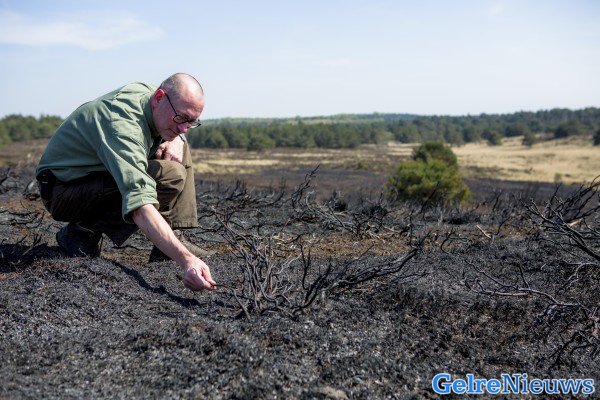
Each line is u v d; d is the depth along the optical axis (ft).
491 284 10.25
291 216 16.48
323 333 7.40
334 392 6.15
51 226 13.92
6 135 159.84
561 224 11.22
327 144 289.74
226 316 7.97
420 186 44.83
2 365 6.38
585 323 8.48
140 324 7.66
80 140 8.92
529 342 7.84
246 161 177.99
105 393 5.92
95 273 9.37
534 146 288.71
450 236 14.82
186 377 6.24
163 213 10.35
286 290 8.79
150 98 8.69
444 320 8.30
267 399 5.91
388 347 7.27
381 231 15.71
